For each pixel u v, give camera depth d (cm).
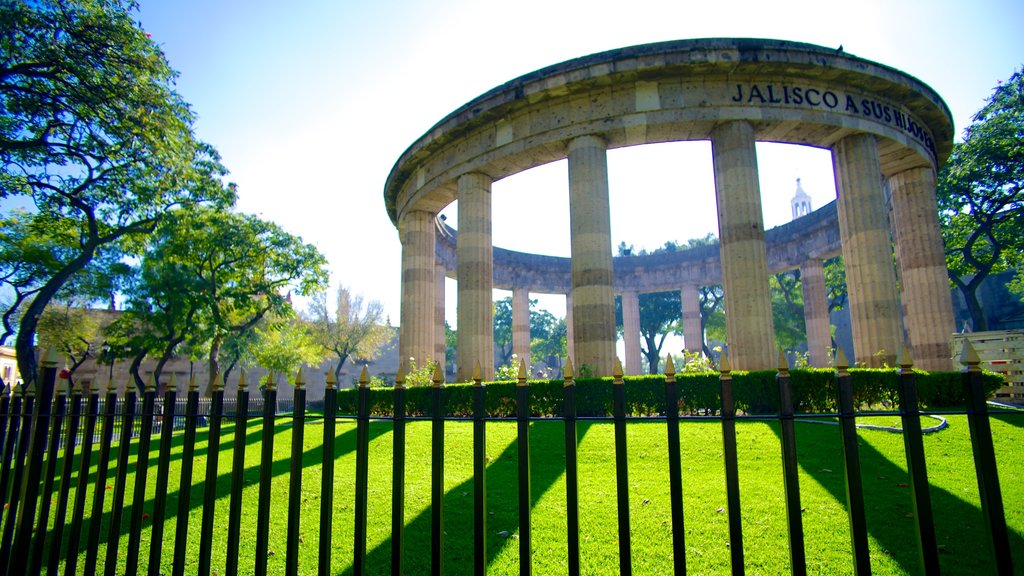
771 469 877
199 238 3127
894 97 1967
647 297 5756
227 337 3456
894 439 1021
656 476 873
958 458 898
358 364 6197
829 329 3278
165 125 2388
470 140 2206
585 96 1939
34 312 2392
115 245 3100
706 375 1455
